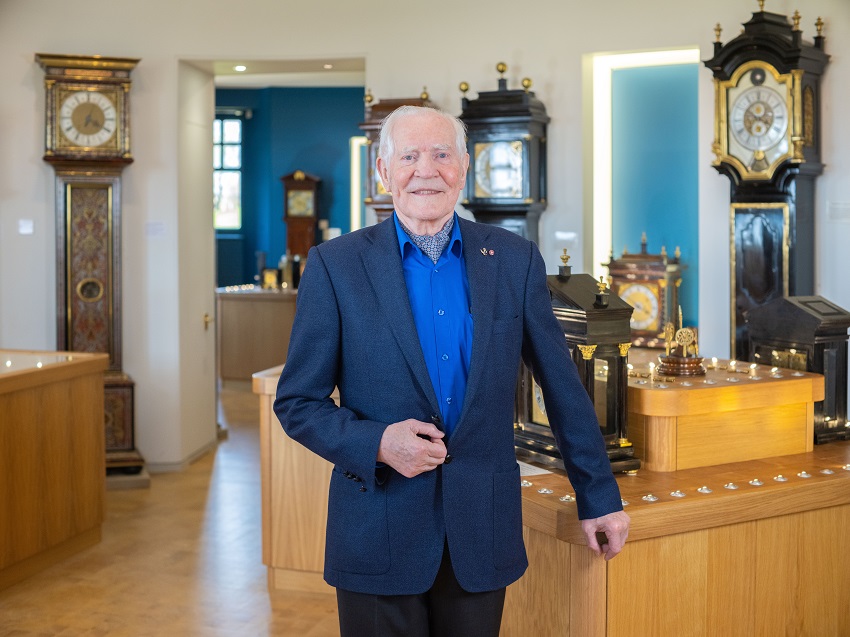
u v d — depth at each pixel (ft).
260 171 48.34
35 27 21.59
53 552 15.79
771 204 18.07
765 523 9.48
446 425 6.61
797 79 17.49
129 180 21.90
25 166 21.57
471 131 20.38
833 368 11.39
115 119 21.07
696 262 22.18
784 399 10.70
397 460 6.27
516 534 6.79
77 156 20.93
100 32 21.79
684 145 22.13
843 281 18.30
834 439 11.45
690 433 10.23
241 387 34.30
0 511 14.29
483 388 6.58
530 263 7.06
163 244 22.03
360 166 46.93
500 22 21.03
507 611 9.74
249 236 48.88
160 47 21.89
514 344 6.81
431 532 6.52
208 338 24.17
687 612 9.07
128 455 21.01
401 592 6.48
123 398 21.20
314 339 6.72
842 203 18.24
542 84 20.83
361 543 6.55
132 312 22.06
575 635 8.79
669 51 20.18
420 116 6.62
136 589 14.62
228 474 22.02
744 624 9.44
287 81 45.39
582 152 20.63
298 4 21.83
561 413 7.10
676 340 11.07
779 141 17.78
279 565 14.48
